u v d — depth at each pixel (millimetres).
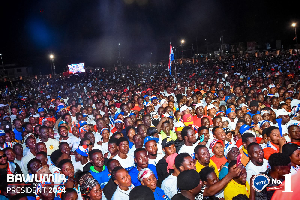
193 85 18062
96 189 4172
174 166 4570
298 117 7500
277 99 10031
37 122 10836
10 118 11422
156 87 17719
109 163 4977
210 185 4125
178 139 7098
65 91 23453
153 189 4086
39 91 25750
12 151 6109
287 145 4250
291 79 15516
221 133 5887
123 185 4090
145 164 4992
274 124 7781
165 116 8016
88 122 10117
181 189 3809
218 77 23469
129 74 39969
